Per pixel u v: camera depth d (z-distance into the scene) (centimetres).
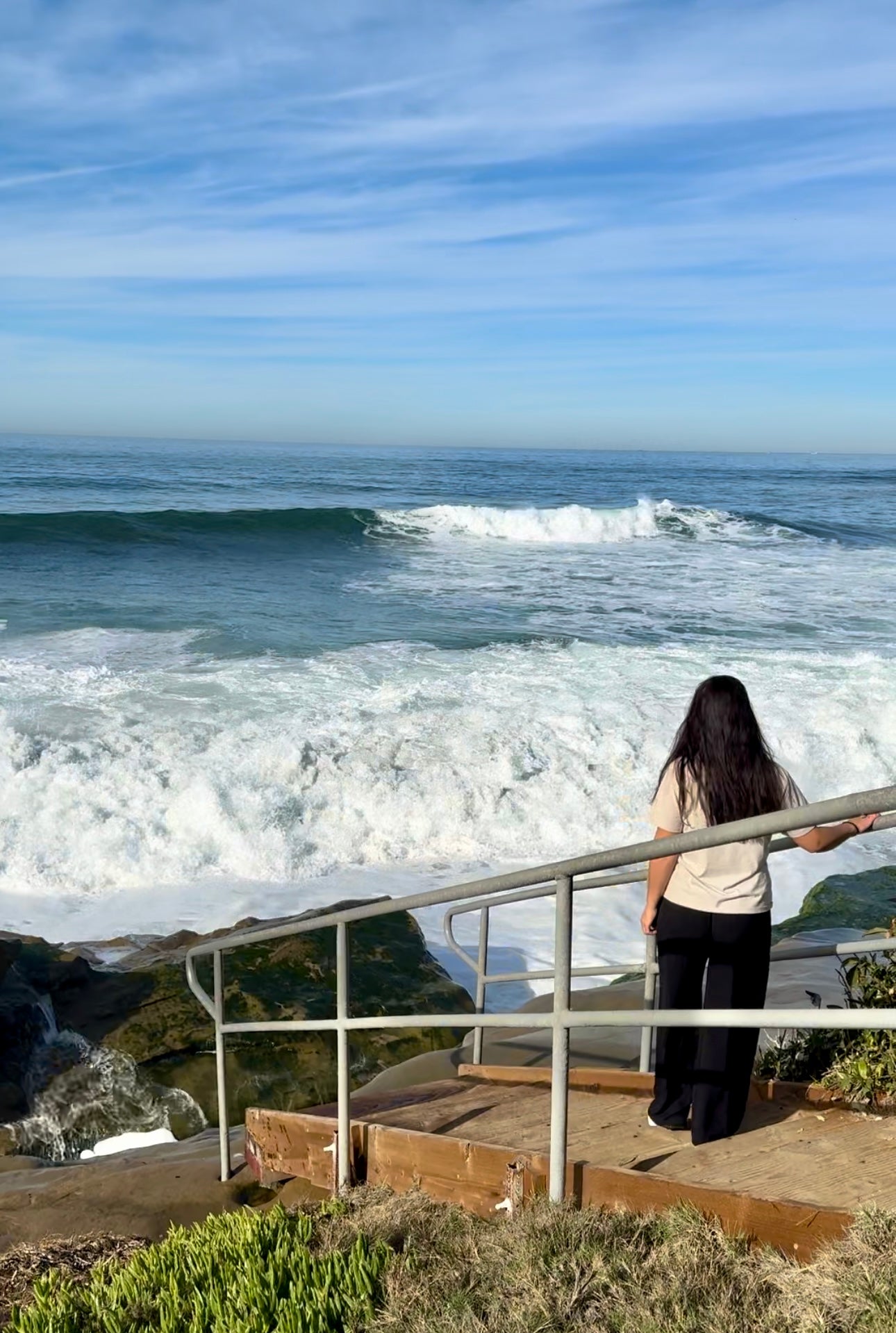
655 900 387
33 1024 733
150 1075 721
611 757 1341
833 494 6238
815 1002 480
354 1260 362
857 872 1121
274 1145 522
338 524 3262
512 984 917
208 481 5741
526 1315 315
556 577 2644
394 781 1260
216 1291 348
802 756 1424
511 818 1252
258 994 800
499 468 8681
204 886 1124
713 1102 385
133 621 2003
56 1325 348
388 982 840
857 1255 297
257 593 2362
